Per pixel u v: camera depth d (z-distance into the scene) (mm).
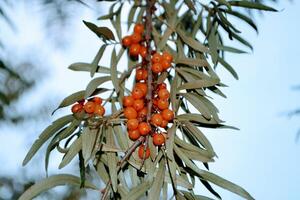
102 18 473
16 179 735
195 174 402
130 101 398
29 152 396
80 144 394
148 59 428
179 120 406
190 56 466
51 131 403
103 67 438
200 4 475
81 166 396
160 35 463
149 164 394
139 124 395
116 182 385
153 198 382
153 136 393
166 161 394
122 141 404
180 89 416
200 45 452
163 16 495
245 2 450
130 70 430
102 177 404
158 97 411
